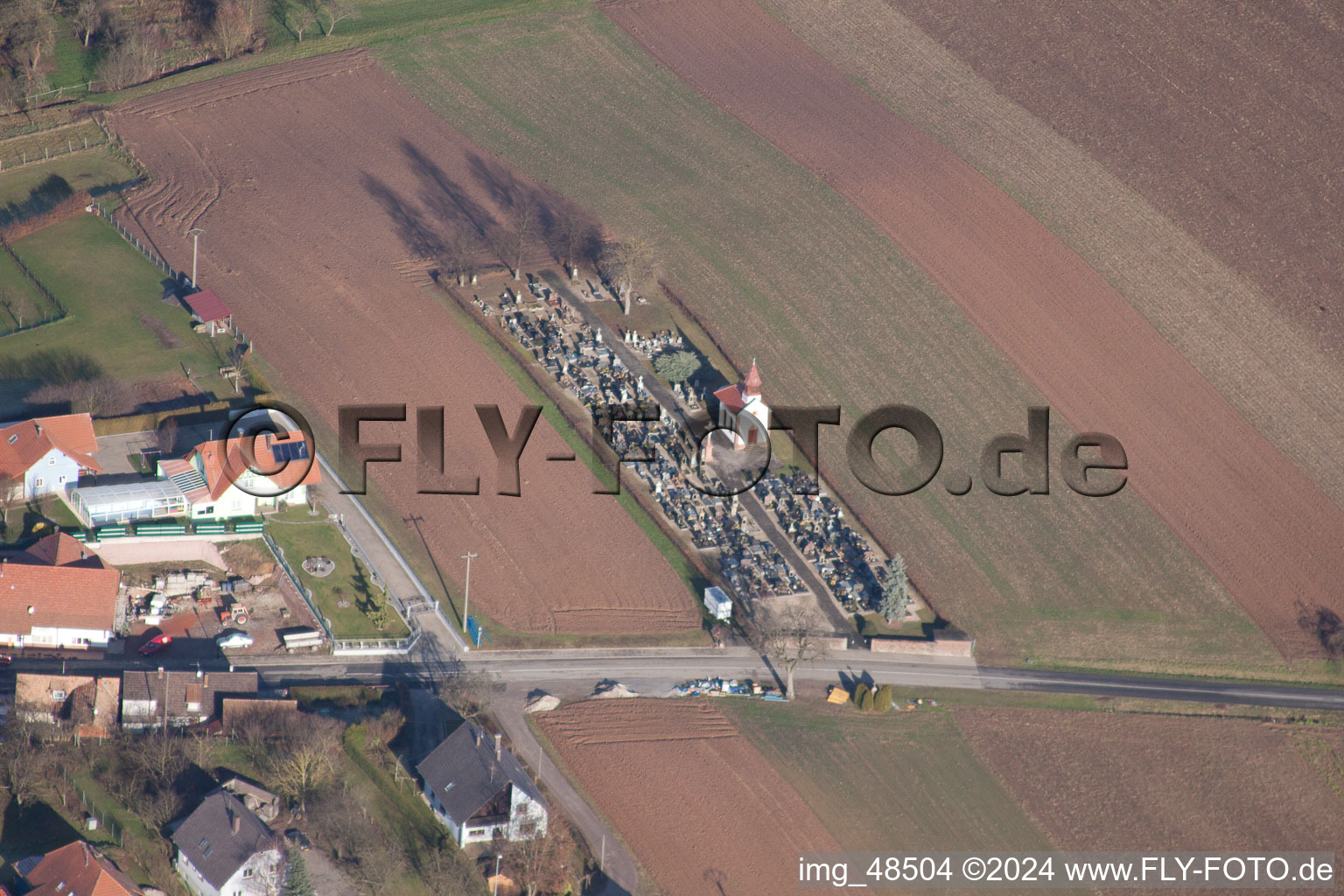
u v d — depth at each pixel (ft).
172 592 447.42
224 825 347.97
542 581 475.72
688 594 478.18
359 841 363.76
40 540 440.86
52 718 389.60
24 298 561.43
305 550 468.34
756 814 401.49
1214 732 449.48
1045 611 491.31
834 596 485.15
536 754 409.69
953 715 444.96
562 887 366.02
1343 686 476.13
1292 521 539.29
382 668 434.30
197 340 552.82
